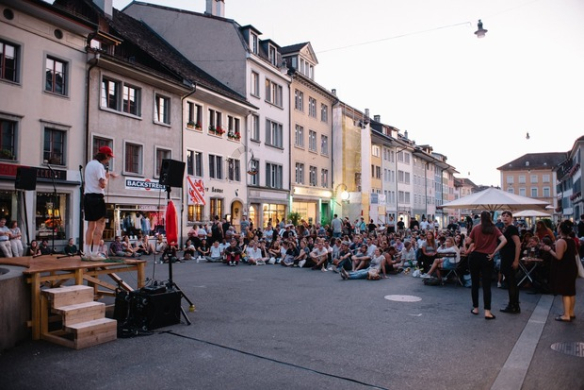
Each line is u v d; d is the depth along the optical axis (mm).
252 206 31516
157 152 23422
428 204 72938
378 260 14109
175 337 6586
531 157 97188
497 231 8164
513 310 8594
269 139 33562
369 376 5059
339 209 43594
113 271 7961
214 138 27312
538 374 5180
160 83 22938
